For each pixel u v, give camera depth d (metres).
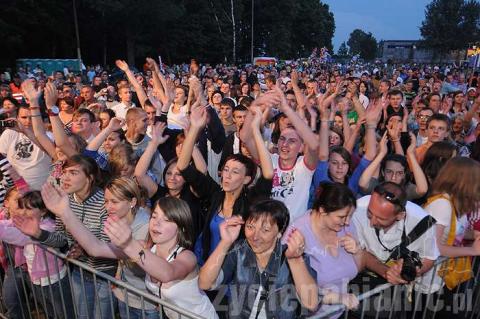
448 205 3.34
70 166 3.52
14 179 4.96
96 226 3.51
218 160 5.93
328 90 6.52
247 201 3.62
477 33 81.00
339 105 6.61
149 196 4.34
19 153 5.49
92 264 3.45
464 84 16.78
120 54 52.69
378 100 4.60
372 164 4.15
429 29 83.69
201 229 4.09
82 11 45.34
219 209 3.71
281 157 4.16
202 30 56.50
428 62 83.00
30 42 42.94
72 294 3.46
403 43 88.75
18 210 3.46
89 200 3.60
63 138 4.75
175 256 2.89
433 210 3.38
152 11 46.00
